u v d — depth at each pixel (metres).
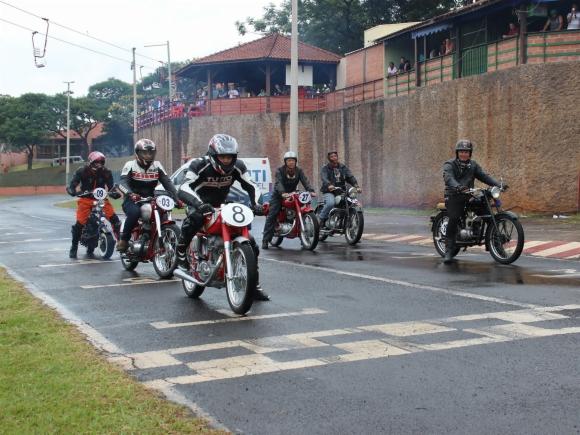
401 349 5.84
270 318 7.23
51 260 12.88
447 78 24.78
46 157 90.44
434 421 4.21
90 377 5.01
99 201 12.82
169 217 10.40
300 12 44.88
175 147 37.78
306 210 13.69
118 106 78.69
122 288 9.45
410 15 42.47
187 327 6.91
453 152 22.95
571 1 21.16
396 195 26.45
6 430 3.94
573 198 19.38
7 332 6.50
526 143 19.75
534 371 5.16
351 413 4.38
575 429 4.04
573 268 10.48
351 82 34.84
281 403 4.58
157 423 4.11
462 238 11.18
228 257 7.55
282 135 34.56
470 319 6.95
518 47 20.61
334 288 9.05
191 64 37.28
